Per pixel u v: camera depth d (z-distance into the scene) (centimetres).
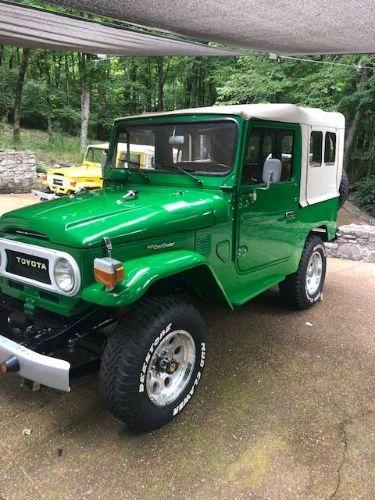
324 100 1413
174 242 310
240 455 271
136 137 409
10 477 249
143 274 263
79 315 293
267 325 464
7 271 307
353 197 1709
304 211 467
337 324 472
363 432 296
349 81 1494
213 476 254
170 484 248
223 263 359
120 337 268
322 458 271
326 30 432
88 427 293
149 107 2938
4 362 262
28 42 531
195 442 281
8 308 327
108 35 473
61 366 247
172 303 290
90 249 262
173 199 332
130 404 266
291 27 426
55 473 253
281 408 319
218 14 395
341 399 332
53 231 271
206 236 336
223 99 1627
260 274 414
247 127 353
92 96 2870
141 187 388
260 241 401
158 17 411
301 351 407
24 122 2594
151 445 278
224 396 331
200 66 2377
